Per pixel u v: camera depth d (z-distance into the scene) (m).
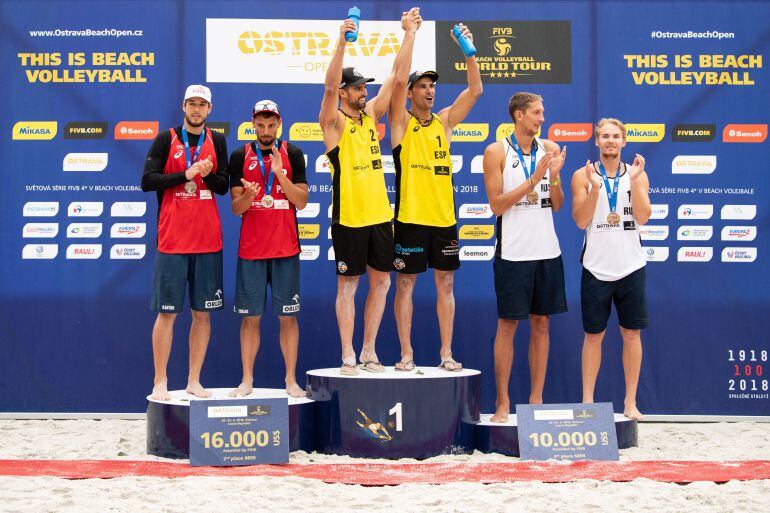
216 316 6.37
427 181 5.41
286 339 5.58
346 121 5.32
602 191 5.44
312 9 6.43
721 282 6.43
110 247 6.37
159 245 5.32
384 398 5.04
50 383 6.34
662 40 6.46
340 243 5.27
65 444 5.43
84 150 6.39
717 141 6.45
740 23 6.46
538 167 5.14
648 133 6.45
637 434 5.43
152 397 5.24
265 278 5.50
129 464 4.68
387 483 4.20
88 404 6.36
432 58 6.41
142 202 6.39
